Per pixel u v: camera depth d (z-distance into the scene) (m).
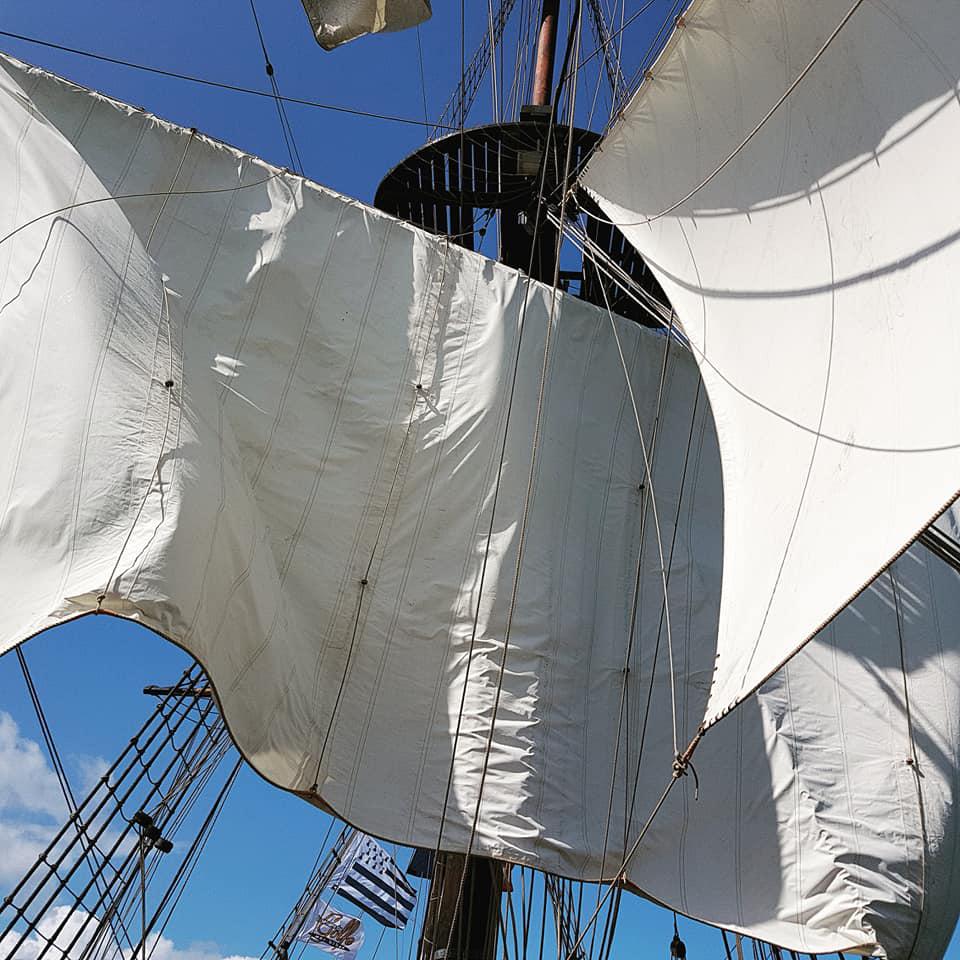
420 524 13.09
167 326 12.59
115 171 13.85
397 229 14.96
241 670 10.89
